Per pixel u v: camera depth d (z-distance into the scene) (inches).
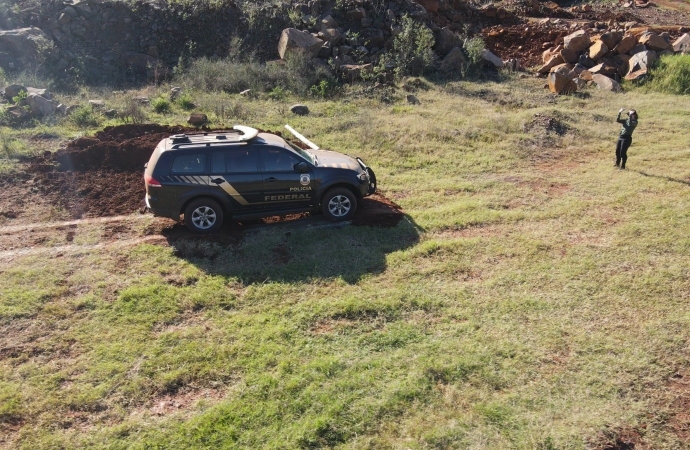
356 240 400.2
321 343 289.9
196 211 397.7
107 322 302.0
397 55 891.4
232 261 370.6
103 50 844.6
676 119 744.3
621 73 952.3
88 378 261.3
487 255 383.9
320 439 229.8
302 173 407.5
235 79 790.5
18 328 294.2
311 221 434.9
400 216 441.4
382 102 766.5
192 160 390.0
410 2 989.8
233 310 319.6
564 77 858.8
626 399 254.5
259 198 403.5
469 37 1067.9
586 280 351.6
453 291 337.4
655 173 549.6
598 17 1286.9
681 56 934.4
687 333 297.7
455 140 635.5
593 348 287.0
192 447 225.3
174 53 878.4
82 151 511.2
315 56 866.8
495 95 834.8
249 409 243.6
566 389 259.8
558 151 627.2
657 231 416.8
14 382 256.8
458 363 271.9
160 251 377.4
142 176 494.9
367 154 585.9
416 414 243.1
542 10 1295.5
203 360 275.4
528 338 294.8
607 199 485.4
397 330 301.3
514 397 253.1
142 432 232.8
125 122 620.1
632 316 314.5
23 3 856.3
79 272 345.4
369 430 234.7
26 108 605.6
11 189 457.4
